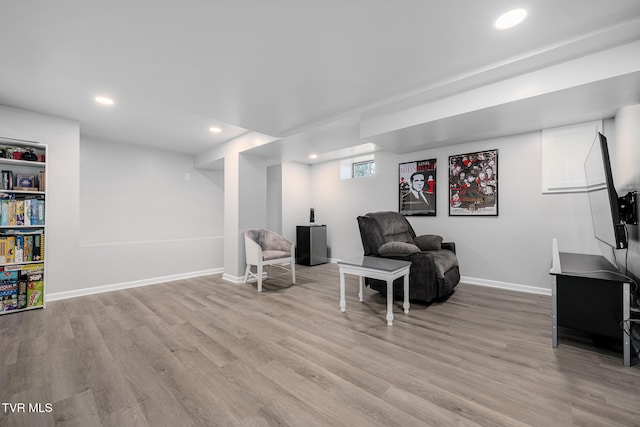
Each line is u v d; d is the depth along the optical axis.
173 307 2.99
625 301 1.79
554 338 2.03
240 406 1.42
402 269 2.64
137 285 3.90
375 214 3.65
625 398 1.46
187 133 3.94
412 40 1.71
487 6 1.42
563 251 3.25
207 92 2.38
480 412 1.36
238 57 1.87
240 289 3.73
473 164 3.90
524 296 3.32
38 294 2.95
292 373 1.72
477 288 3.68
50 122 3.14
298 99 2.54
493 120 2.58
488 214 3.77
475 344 2.09
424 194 4.38
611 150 2.89
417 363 1.83
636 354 1.86
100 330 2.39
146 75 2.09
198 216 5.29
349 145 3.92
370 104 2.67
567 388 1.55
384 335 2.26
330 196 5.83
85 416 1.35
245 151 4.14
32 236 2.95
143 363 1.84
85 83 2.40
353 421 1.31
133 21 1.50
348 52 1.83
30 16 1.43
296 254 5.67
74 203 3.33
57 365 1.82
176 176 5.02
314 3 1.38
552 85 1.97
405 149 4.34
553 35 1.66
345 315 2.73
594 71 1.82
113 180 4.30
